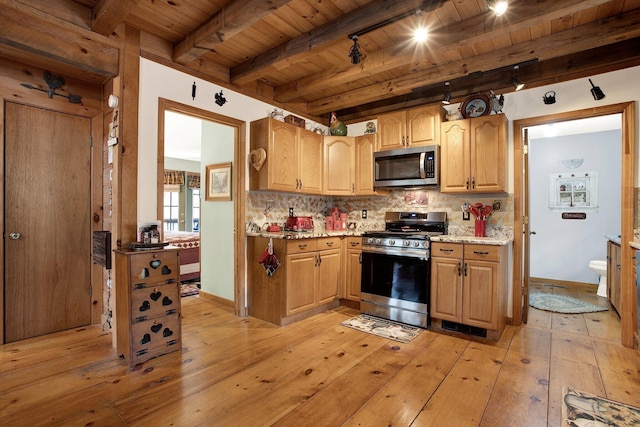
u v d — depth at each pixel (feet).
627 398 6.37
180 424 5.58
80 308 10.12
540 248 17.22
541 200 17.19
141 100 8.82
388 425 5.59
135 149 8.64
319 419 5.74
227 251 12.55
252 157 11.42
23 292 9.08
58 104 9.44
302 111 13.87
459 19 8.02
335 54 10.07
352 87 12.53
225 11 7.68
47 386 6.72
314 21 8.30
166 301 8.13
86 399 6.28
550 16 6.95
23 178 9.05
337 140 13.19
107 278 9.74
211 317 11.18
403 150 11.84
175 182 28.86
